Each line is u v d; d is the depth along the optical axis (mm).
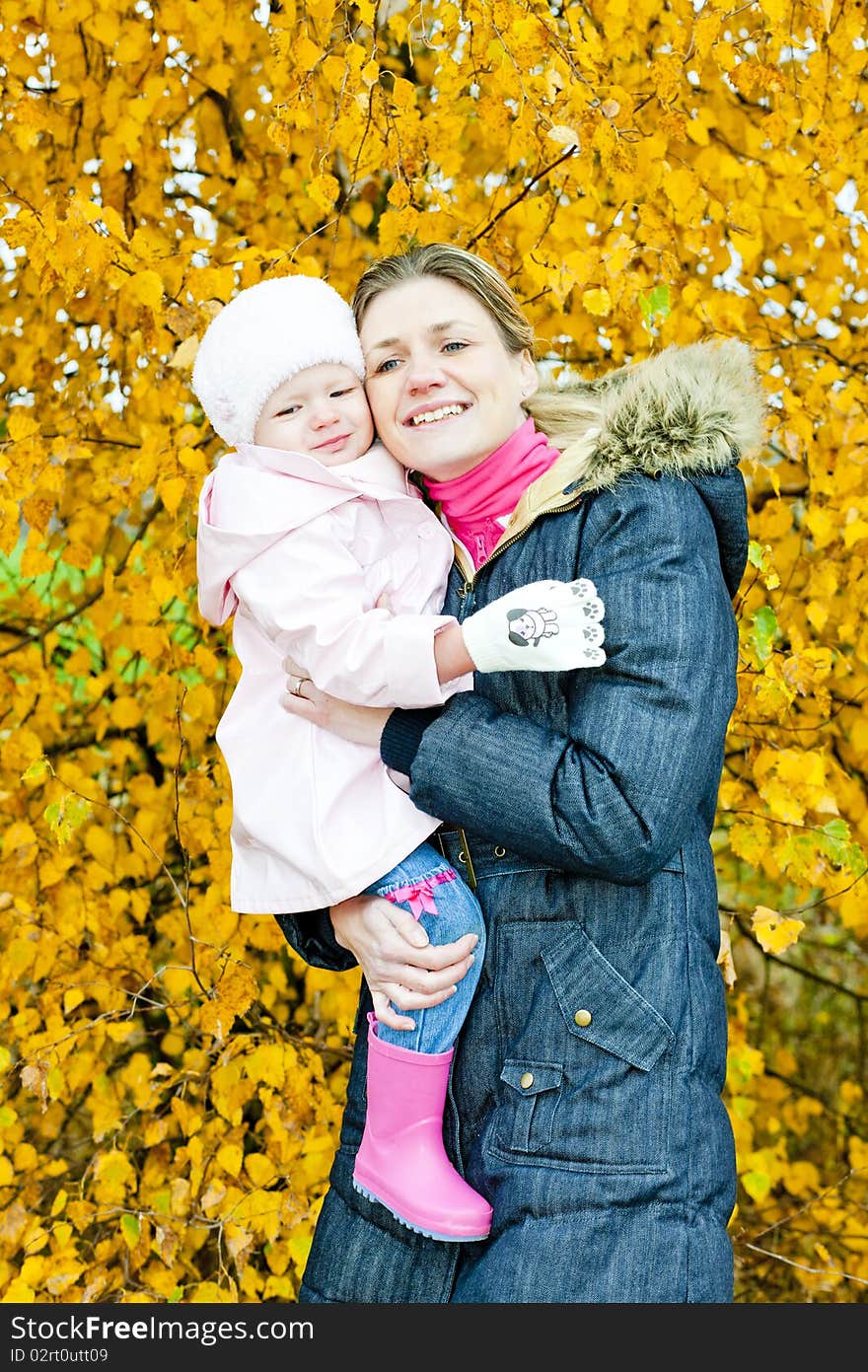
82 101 2637
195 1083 2652
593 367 2693
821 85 2436
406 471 1824
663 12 2475
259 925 2588
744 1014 2967
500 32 2217
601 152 2303
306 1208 2443
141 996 2654
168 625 2744
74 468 2734
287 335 1769
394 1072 1563
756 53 2523
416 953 1559
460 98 2439
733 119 2703
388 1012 1589
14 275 2705
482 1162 1524
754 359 1743
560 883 1529
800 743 2713
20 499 2312
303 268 2299
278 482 1718
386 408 1741
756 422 1634
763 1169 2697
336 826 1653
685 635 1451
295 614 1633
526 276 2525
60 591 2855
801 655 2377
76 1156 2982
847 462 2479
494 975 1556
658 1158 1429
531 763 1445
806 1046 3418
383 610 1606
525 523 1592
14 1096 2857
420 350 1699
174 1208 2502
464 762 1477
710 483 1567
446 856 1656
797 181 2529
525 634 1445
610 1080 1451
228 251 2580
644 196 2486
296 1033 2822
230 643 2758
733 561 1665
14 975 2576
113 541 2848
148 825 2758
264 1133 2707
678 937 1499
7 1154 2615
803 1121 3148
